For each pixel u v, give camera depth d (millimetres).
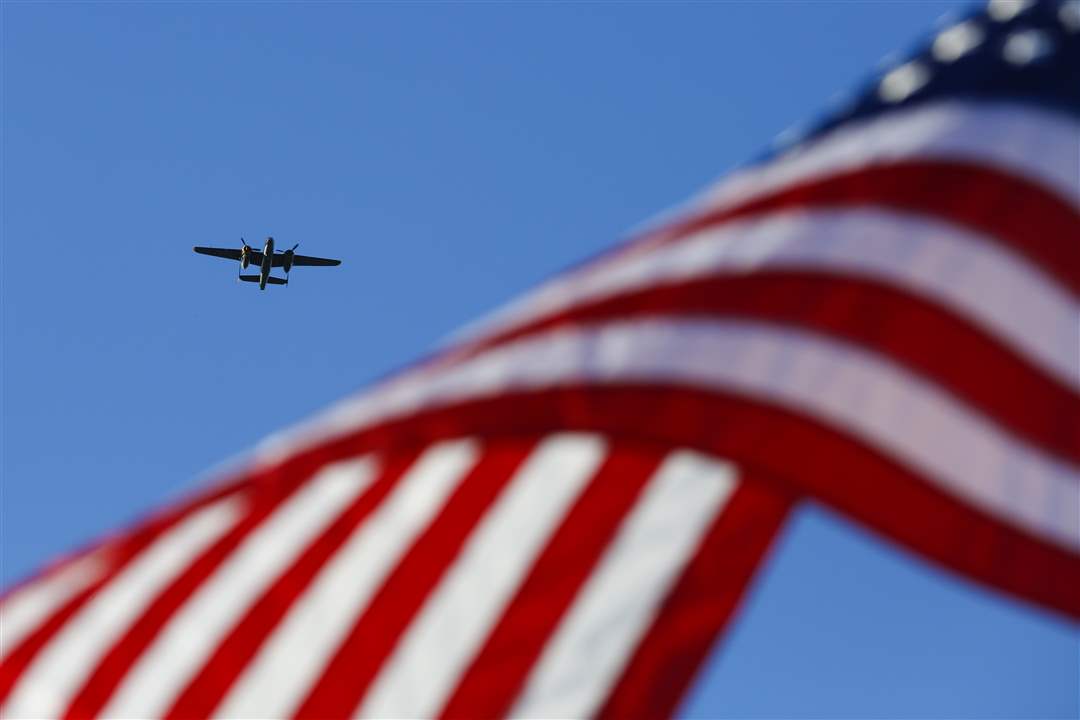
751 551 19453
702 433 17062
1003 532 17844
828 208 20203
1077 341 19156
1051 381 18891
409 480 20391
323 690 18797
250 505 19922
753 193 21078
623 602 19109
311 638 19156
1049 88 21578
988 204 20078
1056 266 19719
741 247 19594
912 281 19016
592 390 17328
